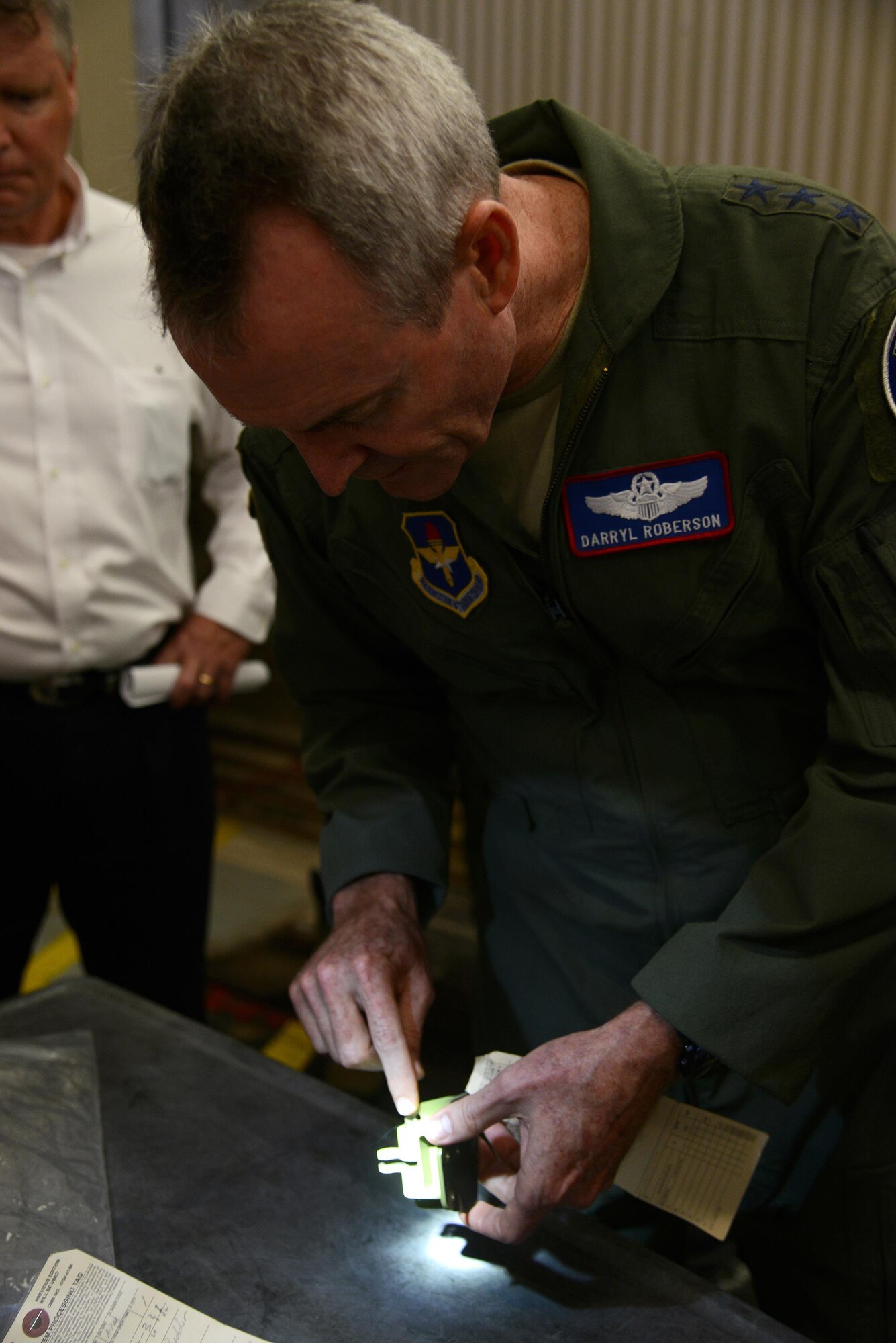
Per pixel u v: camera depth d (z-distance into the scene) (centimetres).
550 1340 78
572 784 103
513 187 85
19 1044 109
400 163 63
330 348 64
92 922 180
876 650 81
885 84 207
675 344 84
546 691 100
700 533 86
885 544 79
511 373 85
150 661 175
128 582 167
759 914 83
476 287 70
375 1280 84
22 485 159
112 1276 83
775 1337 78
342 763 118
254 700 348
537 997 115
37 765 165
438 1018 223
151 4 244
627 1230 114
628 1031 84
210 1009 236
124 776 171
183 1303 81
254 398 67
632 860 103
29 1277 83
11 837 169
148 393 165
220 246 61
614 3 227
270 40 63
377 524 97
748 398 82
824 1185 100
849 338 80
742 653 93
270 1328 79
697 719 97
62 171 159
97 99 253
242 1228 88
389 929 104
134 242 163
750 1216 109
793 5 209
